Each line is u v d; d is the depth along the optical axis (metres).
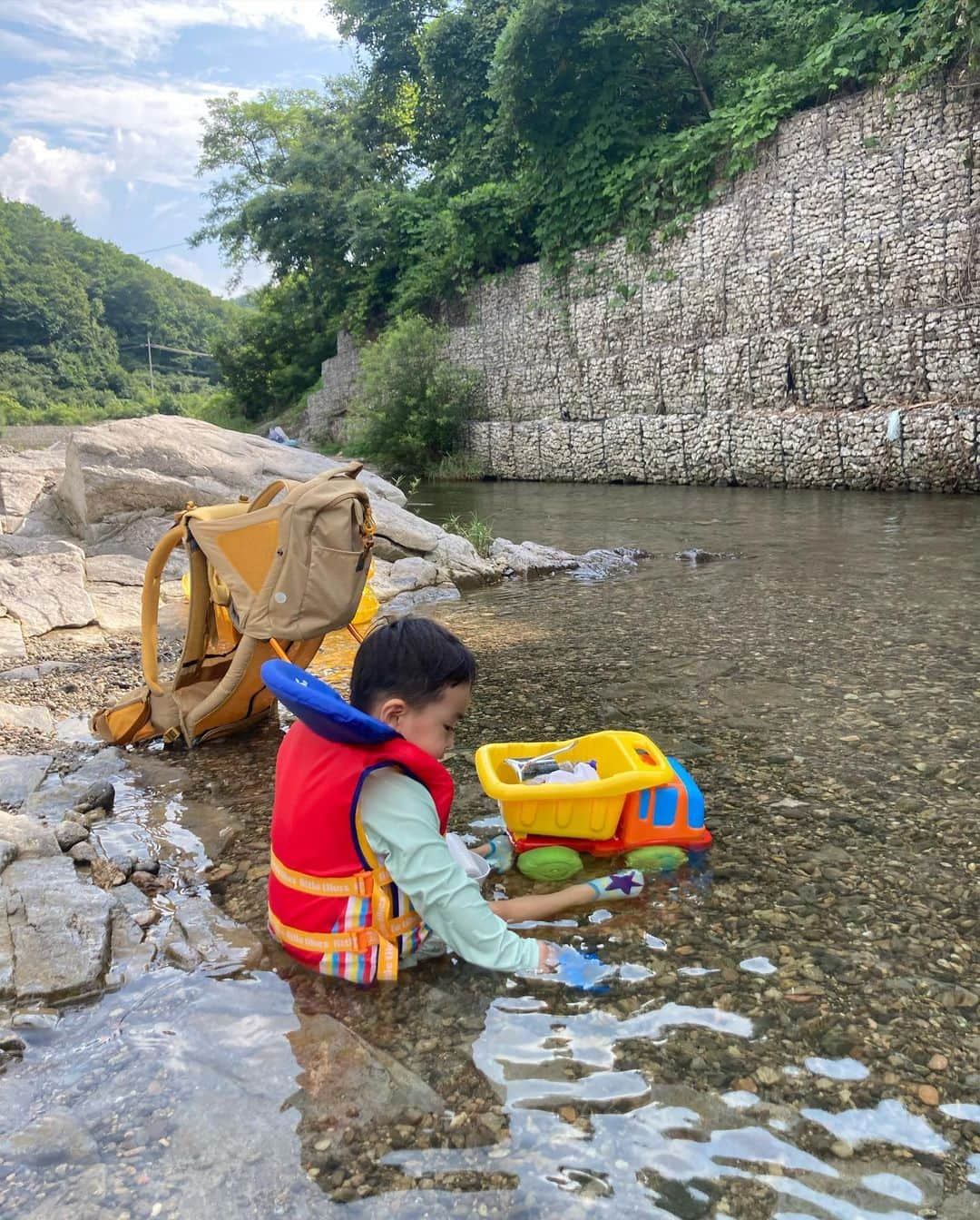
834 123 14.93
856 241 14.84
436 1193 1.46
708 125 17.33
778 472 15.90
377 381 24.33
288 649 3.93
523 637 5.49
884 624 5.42
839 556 8.08
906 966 2.07
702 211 17.59
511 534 10.65
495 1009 1.95
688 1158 1.52
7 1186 1.49
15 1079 1.77
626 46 19.12
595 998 1.98
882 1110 1.62
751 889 2.43
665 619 5.83
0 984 2.05
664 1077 1.72
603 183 19.89
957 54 13.19
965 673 4.36
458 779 3.29
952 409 13.12
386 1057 1.80
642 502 14.28
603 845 2.69
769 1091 1.68
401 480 22.81
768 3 18.67
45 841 2.79
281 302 39.47
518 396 23.27
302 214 31.39
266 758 3.70
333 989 2.04
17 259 96.06
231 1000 2.01
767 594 6.50
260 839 2.91
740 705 4.00
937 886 2.42
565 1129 1.59
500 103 22.45
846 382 15.22
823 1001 1.94
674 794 2.67
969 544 8.42
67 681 4.89
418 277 26.55
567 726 3.82
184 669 3.87
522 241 23.20
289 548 3.40
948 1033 1.83
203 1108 1.67
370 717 2.00
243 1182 1.49
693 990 1.99
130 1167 1.53
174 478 7.91
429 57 26.61
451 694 2.13
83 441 7.81
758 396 16.83
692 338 18.20
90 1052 1.85
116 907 2.44
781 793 3.05
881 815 2.86
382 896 2.08
